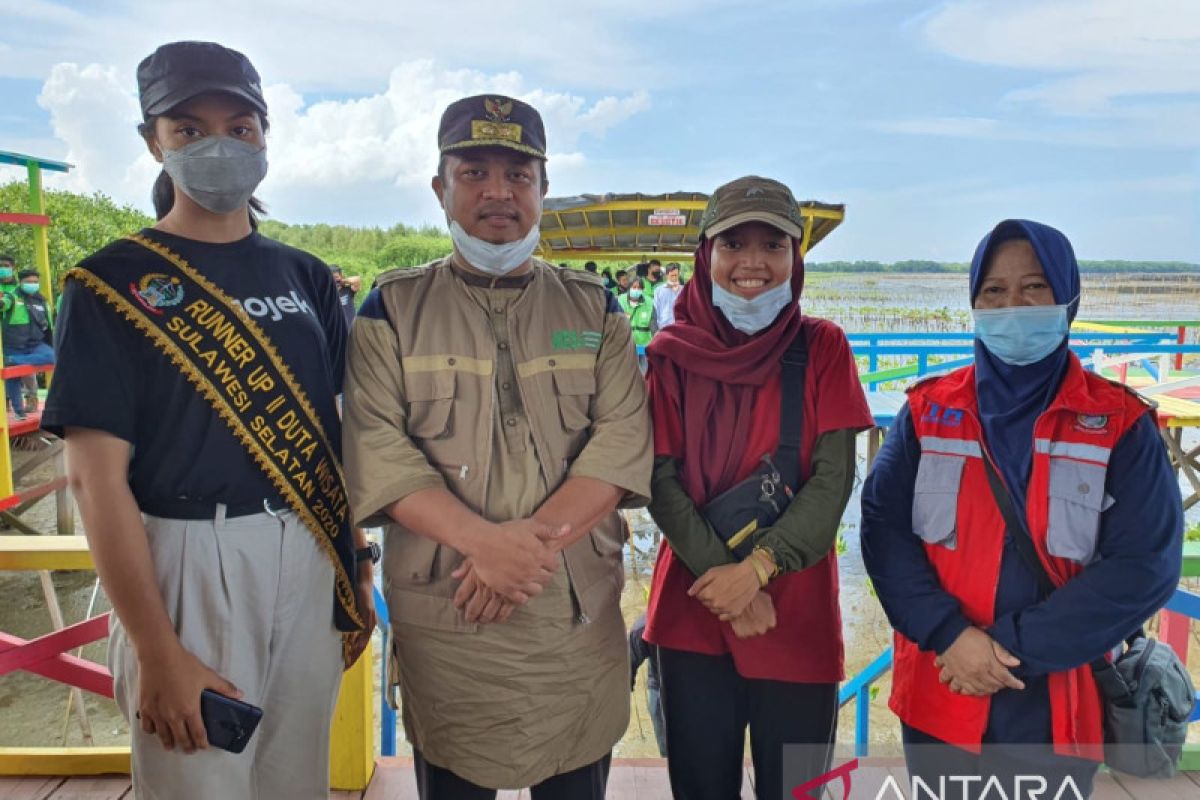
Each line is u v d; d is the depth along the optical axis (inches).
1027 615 58.2
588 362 64.4
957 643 59.6
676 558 69.9
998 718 60.6
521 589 56.4
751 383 67.3
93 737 146.1
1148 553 56.9
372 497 58.5
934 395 65.7
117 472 54.5
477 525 57.2
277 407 59.7
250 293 60.5
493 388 62.2
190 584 57.1
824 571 68.3
